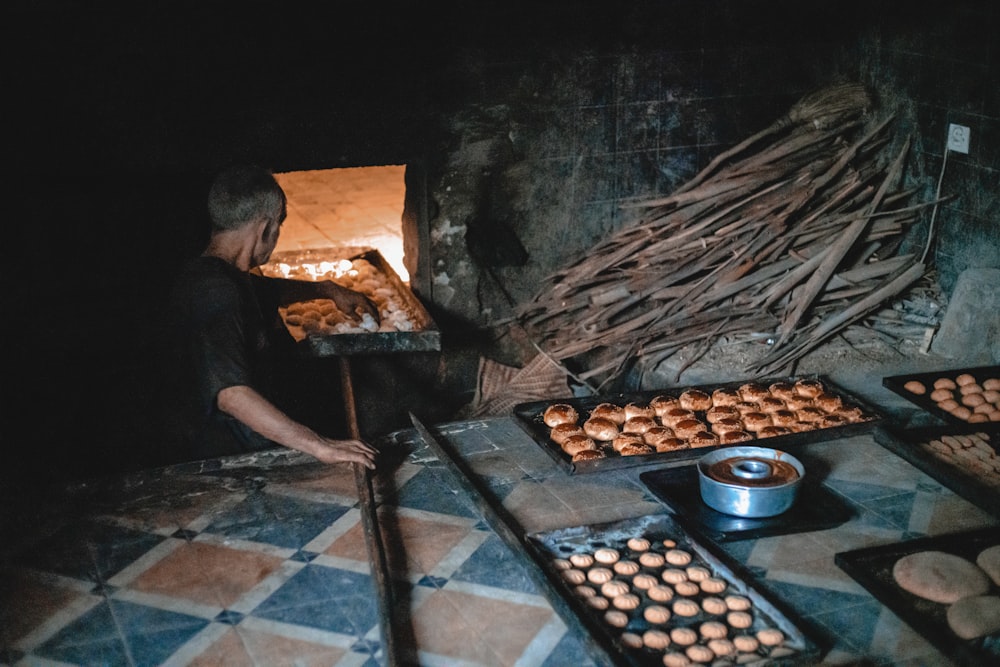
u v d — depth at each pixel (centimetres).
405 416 557
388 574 264
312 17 464
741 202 529
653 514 301
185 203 480
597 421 360
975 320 472
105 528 290
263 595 257
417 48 487
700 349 507
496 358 562
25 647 238
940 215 520
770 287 517
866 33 552
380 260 540
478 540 286
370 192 880
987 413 374
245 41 458
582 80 525
